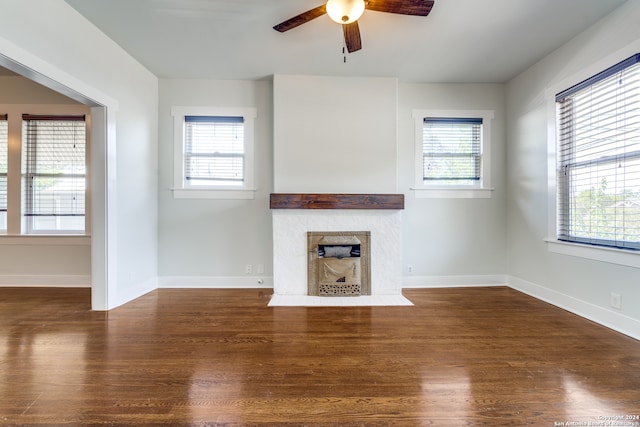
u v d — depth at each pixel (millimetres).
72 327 2371
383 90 3449
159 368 1765
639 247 2182
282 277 3287
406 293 3367
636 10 2125
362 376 1689
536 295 3195
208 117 3553
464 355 1926
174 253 3586
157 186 3549
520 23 2451
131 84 3059
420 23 2439
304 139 3404
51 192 3598
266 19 2428
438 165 3717
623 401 1461
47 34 2102
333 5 1914
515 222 3531
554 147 2910
